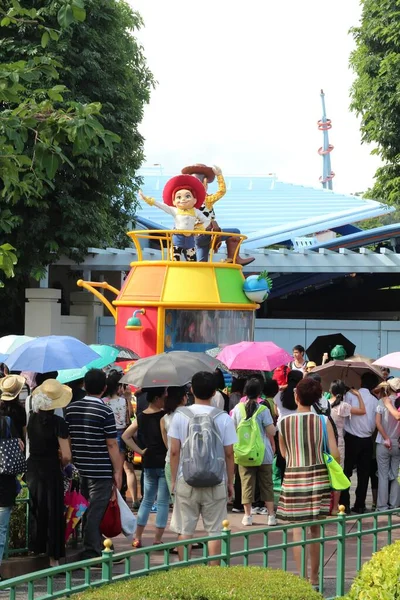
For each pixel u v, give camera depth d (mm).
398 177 25078
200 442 8367
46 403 9586
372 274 36031
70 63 24188
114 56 25188
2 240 23859
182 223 18766
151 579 5629
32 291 24891
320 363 20328
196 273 18172
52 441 9711
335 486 8812
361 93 25312
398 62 24219
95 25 25031
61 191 24328
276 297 34531
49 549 9664
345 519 7277
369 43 25281
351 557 10555
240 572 5938
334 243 31391
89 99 24875
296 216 35188
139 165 28156
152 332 17906
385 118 24828
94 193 25562
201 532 11672
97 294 19016
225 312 18328
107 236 26266
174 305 17844
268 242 31016
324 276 32156
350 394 13750
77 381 12734
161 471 10812
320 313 37656
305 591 5652
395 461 13789
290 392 13516
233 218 34688
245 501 12547
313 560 8828
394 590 5734
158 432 10789
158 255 25891
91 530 10055
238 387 14281
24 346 11547
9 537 9859
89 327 26266
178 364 11141
